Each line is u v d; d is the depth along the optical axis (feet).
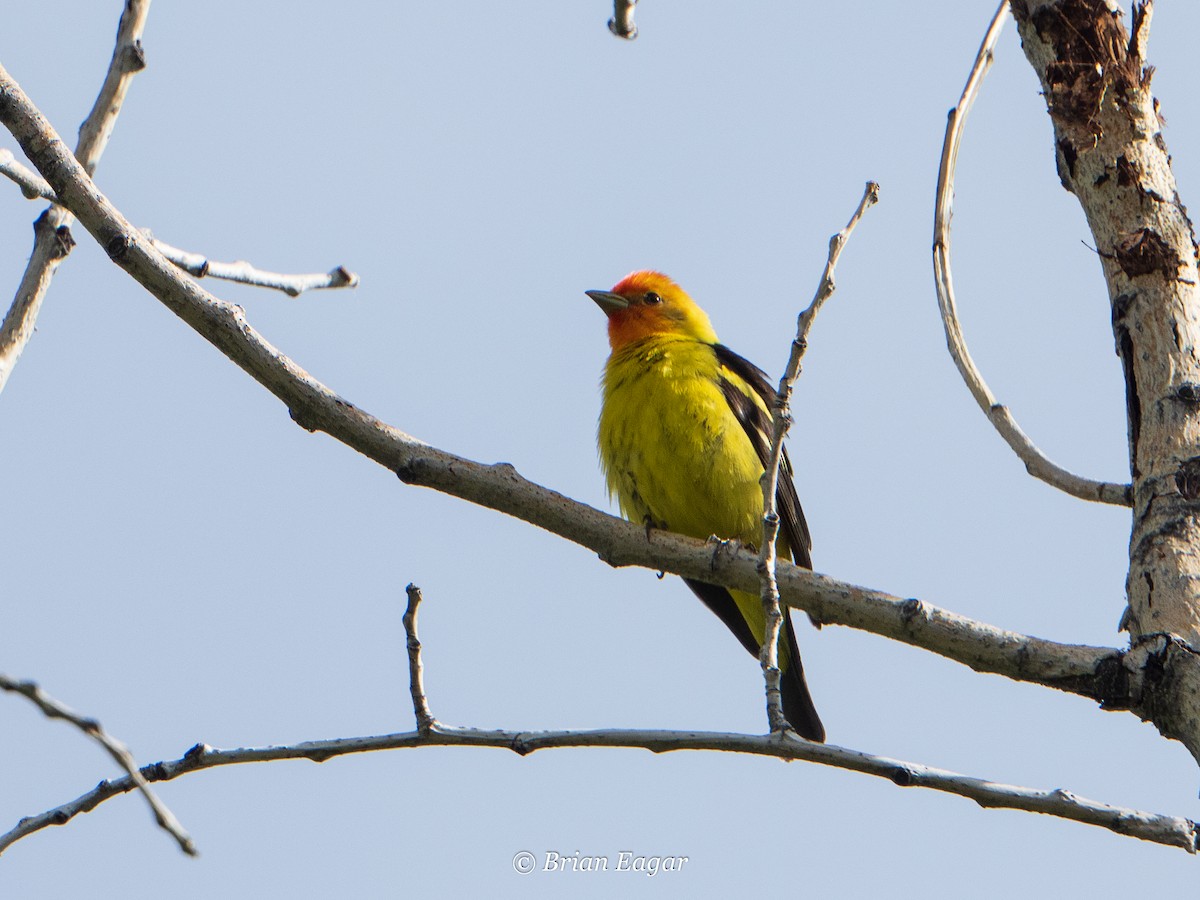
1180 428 28.35
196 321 30.91
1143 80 30.58
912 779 25.95
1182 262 29.66
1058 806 25.49
